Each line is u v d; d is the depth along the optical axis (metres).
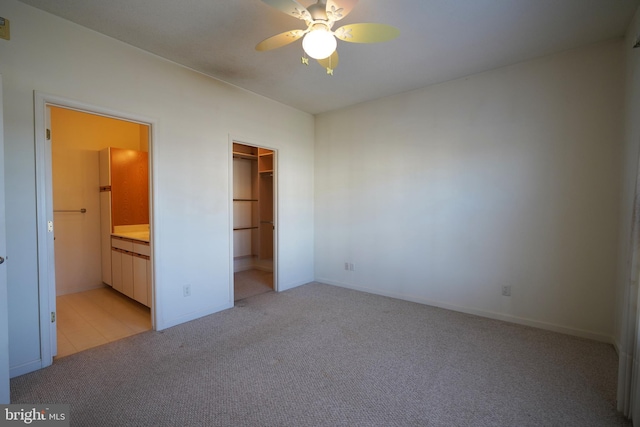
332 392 1.93
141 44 2.60
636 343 1.62
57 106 2.26
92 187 4.18
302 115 4.47
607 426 1.64
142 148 4.50
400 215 3.80
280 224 4.18
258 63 2.94
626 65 2.43
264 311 3.39
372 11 2.12
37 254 2.15
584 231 2.70
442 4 2.05
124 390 1.94
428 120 3.55
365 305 3.60
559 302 2.83
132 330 2.87
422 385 2.00
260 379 2.07
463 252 3.34
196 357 2.36
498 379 2.07
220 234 3.39
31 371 2.14
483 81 3.16
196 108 3.12
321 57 1.84
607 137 2.58
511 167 3.03
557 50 2.71
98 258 4.25
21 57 2.05
